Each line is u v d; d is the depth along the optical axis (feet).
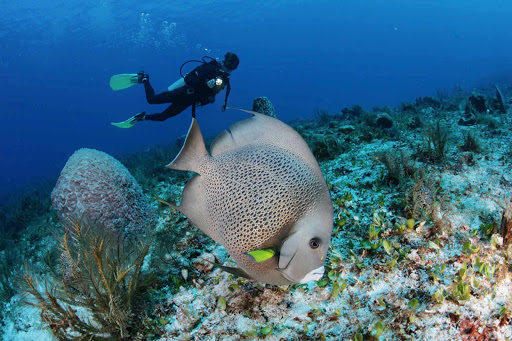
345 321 7.59
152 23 202.69
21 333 10.36
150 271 10.25
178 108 21.80
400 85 343.26
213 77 19.97
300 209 5.38
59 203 12.26
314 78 402.72
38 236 16.76
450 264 8.53
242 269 5.94
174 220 13.92
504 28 351.25
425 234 9.59
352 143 19.86
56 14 153.69
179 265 10.65
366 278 8.58
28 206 21.97
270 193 5.50
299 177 5.42
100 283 8.41
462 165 13.37
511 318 7.07
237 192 5.66
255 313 8.31
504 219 8.94
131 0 154.61
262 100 26.00
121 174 13.08
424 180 11.64
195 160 6.00
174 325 8.60
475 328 6.98
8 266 14.40
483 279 7.98
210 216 5.98
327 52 388.57
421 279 8.26
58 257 10.79
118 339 8.30
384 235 9.89
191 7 179.52
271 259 5.49
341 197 12.35
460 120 20.39
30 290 8.05
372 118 23.43
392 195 11.89
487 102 25.08
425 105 35.55
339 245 10.05
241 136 5.89
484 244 9.06
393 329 7.20
